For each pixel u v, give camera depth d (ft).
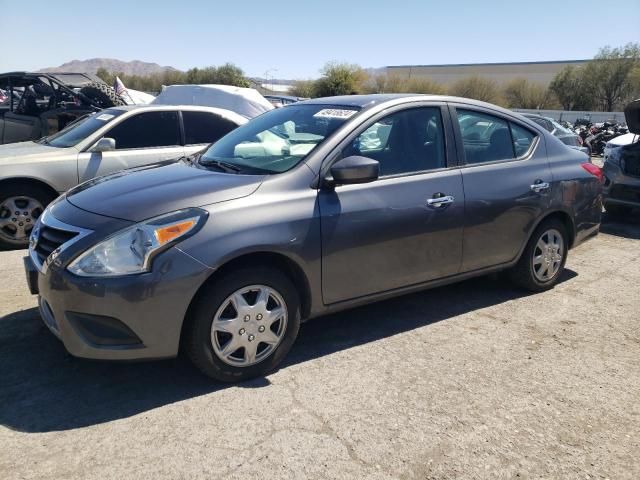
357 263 11.55
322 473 8.21
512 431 9.41
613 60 160.66
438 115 13.30
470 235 13.38
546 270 15.70
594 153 62.18
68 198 11.30
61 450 8.52
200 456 8.48
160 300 9.34
